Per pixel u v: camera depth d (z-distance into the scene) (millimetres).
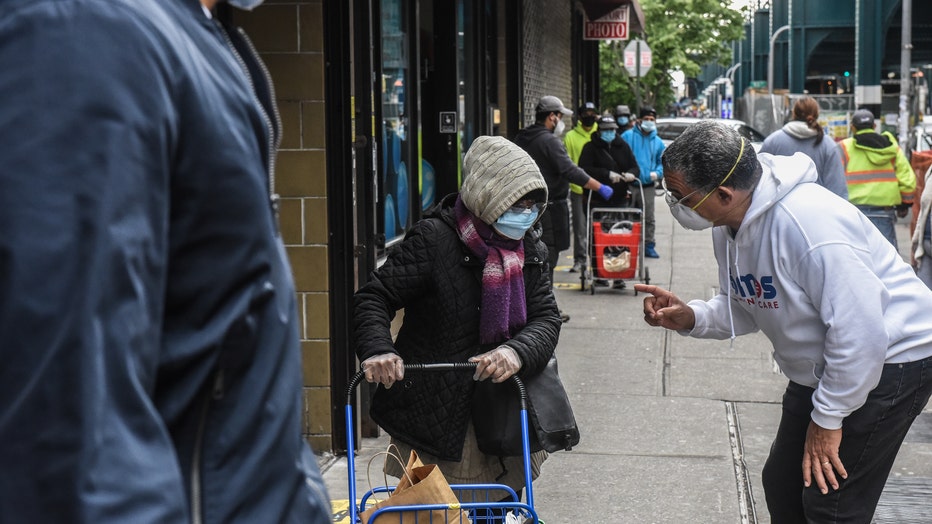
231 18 5426
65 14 1148
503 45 12734
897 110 40594
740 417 6871
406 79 7969
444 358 3633
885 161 10656
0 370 1068
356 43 5988
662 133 30250
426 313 3691
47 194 1085
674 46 37531
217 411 1290
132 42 1167
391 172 7504
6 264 1074
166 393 1250
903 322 3305
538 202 3574
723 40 39906
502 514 3262
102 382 1087
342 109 5664
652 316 3773
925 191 8750
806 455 3320
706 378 7867
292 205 5695
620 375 7965
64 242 1078
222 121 1269
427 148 9523
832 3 55875
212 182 1246
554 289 12086
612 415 6895
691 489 5496
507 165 3504
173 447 1245
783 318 3312
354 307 3641
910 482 5699
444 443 3592
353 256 5773
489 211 3504
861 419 3287
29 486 1053
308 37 5570
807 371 3344
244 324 1282
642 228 11523
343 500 5270
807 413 3475
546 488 5508
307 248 5719
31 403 1059
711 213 3311
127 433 1113
